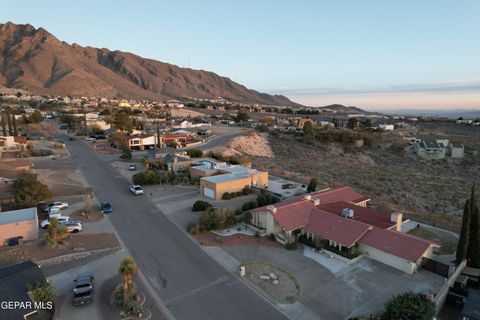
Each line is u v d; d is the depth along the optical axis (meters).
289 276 26.30
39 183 40.53
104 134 106.56
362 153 107.69
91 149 84.75
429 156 104.19
